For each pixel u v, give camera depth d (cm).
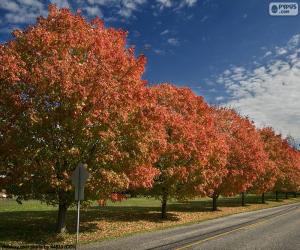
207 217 3406
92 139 1877
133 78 2042
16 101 1772
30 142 1797
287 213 3891
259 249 1602
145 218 3120
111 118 1894
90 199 2027
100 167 1933
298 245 1727
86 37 1981
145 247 1639
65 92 1742
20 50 1897
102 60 1952
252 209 4694
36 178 1842
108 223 2689
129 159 2011
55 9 2058
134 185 2147
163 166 2945
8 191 1941
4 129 1789
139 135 2017
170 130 2966
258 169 4450
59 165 1864
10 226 2319
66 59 1864
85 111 1809
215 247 1636
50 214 3084
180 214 3594
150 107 2133
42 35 1872
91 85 1808
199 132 3070
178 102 3222
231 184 4234
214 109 4647
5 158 1848
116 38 2186
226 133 4522
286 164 6794
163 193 3041
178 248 1602
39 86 1766
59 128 1825
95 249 1602
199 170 3056
